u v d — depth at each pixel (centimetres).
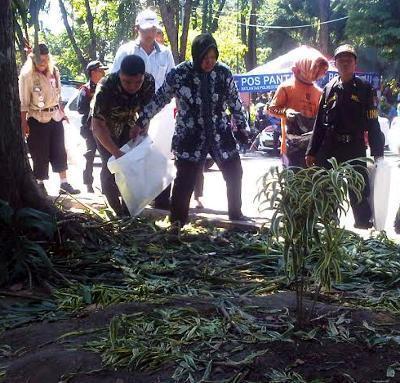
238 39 3638
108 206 730
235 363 353
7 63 551
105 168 710
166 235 608
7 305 461
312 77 721
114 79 659
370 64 3381
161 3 2053
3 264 502
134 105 671
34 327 421
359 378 346
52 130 878
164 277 507
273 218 371
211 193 1122
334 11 3709
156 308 430
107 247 577
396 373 350
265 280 496
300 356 366
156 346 372
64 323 424
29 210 527
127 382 343
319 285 405
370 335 390
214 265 537
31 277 498
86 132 948
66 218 587
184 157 647
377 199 679
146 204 662
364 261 516
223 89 648
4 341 405
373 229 654
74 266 530
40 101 856
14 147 559
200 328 391
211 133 648
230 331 393
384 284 490
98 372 352
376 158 680
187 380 341
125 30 2275
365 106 673
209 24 2658
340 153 680
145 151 652
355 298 456
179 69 641
